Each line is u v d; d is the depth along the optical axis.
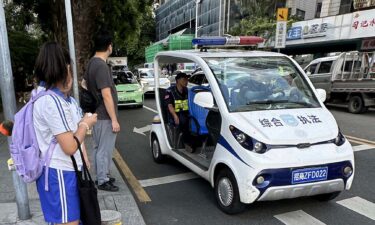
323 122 3.96
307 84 4.62
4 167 5.29
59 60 2.17
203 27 40.34
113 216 3.28
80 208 2.29
